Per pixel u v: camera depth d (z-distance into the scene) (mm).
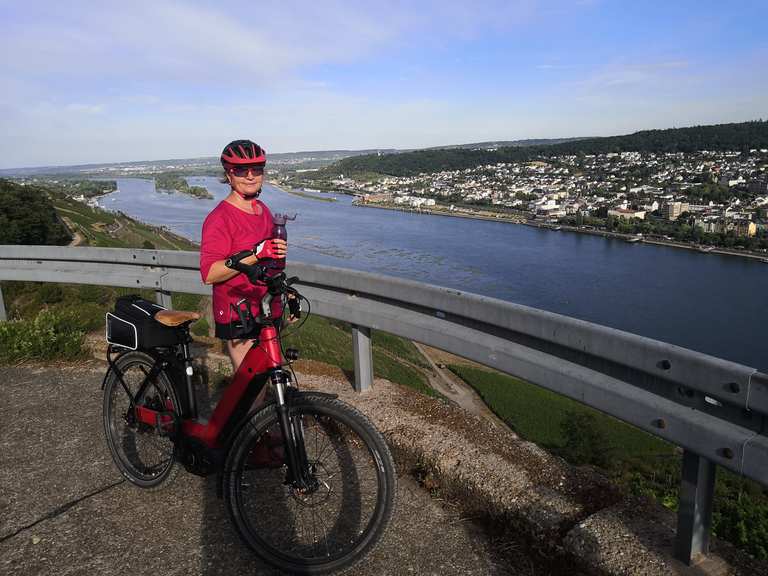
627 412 1877
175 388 2373
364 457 2586
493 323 2342
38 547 2146
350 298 3100
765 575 1734
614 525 1956
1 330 4398
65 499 2473
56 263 4707
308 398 1948
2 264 4949
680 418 1709
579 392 2039
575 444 9852
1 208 34188
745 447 1535
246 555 2072
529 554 2041
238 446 1984
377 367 19656
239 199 2260
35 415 3328
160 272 4133
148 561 2053
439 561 2012
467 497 2312
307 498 2314
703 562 1789
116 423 2650
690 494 1732
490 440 2590
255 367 2057
